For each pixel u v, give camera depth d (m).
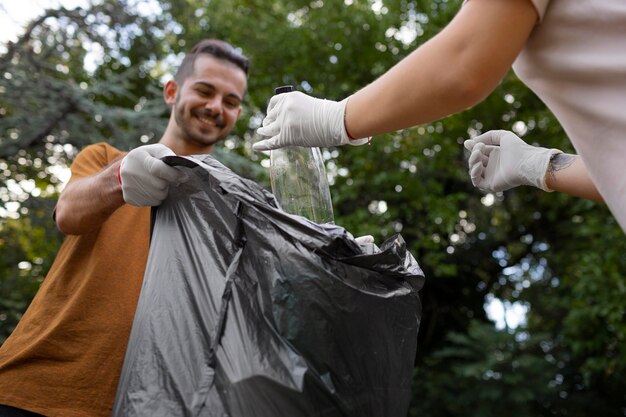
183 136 2.11
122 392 1.15
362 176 8.19
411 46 8.85
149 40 6.82
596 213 7.91
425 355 9.70
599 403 8.82
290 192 1.42
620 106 0.91
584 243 8.81
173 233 1.25
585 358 9.35
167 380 1.11
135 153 1.27
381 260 1.15
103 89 6.25
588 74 0.93
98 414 1.57
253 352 1.07
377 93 1.05
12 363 1.57
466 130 8.99
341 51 8.75
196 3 8.91
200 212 1.23
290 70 8.84
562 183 1.28
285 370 1.06
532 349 9.64
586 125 0.95
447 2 8.58
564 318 8.98
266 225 1.15
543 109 8.75
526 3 0.93
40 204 6.10
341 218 7.84
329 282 1.10
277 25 9.07
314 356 1.07
